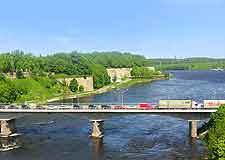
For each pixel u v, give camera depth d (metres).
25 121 194.50
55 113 165.50
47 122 196.12
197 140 154.75
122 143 152.25
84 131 174.50
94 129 163.50
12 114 167.00
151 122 195.25
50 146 147.75
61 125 188.38
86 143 152.38
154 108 166.12
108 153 137.62
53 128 181.38
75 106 174.62
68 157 132.75
